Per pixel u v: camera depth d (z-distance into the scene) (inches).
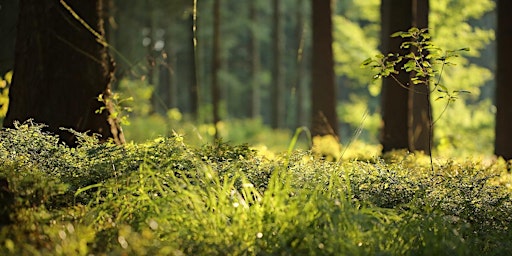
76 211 306.2
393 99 579.8
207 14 1814.7
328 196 302.8
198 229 279.3
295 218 276.4
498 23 675.4
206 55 2165.4
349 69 1194.0
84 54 470.0
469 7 1029.2
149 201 300.0
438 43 1047.0
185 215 287.7
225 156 398.6
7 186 292.0
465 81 1084.5
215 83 1300.4
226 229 279.6
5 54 661.9
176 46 1968.5
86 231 274.8
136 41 1116.5
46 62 467.5
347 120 1316.4
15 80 474.6
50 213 291.4
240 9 2018.9
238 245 264.5
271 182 291.1
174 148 374.9
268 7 2076.8
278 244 268.4
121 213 295.7
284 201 290.8
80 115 468.8
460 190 363.9
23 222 273.4
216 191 306.7
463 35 1051.3
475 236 328.8
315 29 792.9
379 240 276.7
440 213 309.6
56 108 467.2
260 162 381.1
